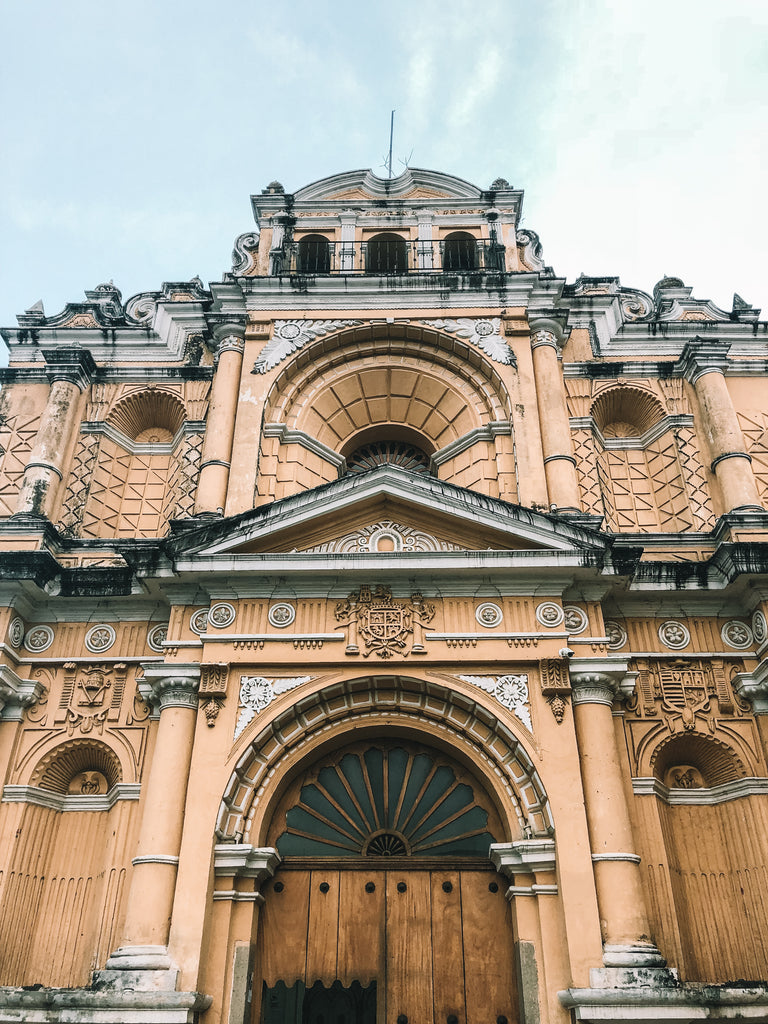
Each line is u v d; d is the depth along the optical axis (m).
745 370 16.36
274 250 17.36
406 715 12.29
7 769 12.41
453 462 15.63
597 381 16.33
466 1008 10.91
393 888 11.73
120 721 12.80
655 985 9.75
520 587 12.58
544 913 10.63
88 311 17.83
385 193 18.75
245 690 11.98
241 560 12.41
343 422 16.67
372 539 13.01
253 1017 10.84
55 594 13.45
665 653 13.01
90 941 11.71
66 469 15.43
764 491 15.00
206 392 16.48
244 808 11.47
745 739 12.42
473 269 17.50
